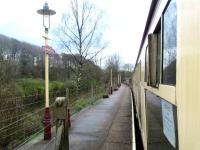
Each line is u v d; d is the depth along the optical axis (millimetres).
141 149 9578
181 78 2348
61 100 5434
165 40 3461
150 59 4477
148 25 6828
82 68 25281
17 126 9312
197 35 1831
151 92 5105
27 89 15602
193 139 1891
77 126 13367
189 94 2043
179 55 2441
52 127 11570
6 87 10453
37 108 12758
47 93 10031
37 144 9133
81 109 20266
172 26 2928
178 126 2457
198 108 1775
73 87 25500
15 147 8789
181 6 2359
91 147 9414
